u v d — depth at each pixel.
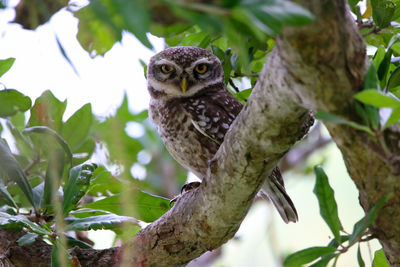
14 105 7.11
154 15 3.33
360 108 4.30
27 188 6.70
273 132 4.93
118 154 4.23
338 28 4.01
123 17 3.08
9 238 7.01
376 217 5.16
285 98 4.52
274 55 4.36
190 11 3.05
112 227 6.43
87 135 7.90
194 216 6.44
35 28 4.12
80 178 6.61
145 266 6.93
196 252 6.86
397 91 6.82
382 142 4.34
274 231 9.38
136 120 10.88
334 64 4.14
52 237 6.30
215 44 8.51
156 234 6.82
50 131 4.80
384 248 5.70
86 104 7.87
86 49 5.08
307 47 4.03
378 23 6.77
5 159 6.61
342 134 4.76
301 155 13.35
